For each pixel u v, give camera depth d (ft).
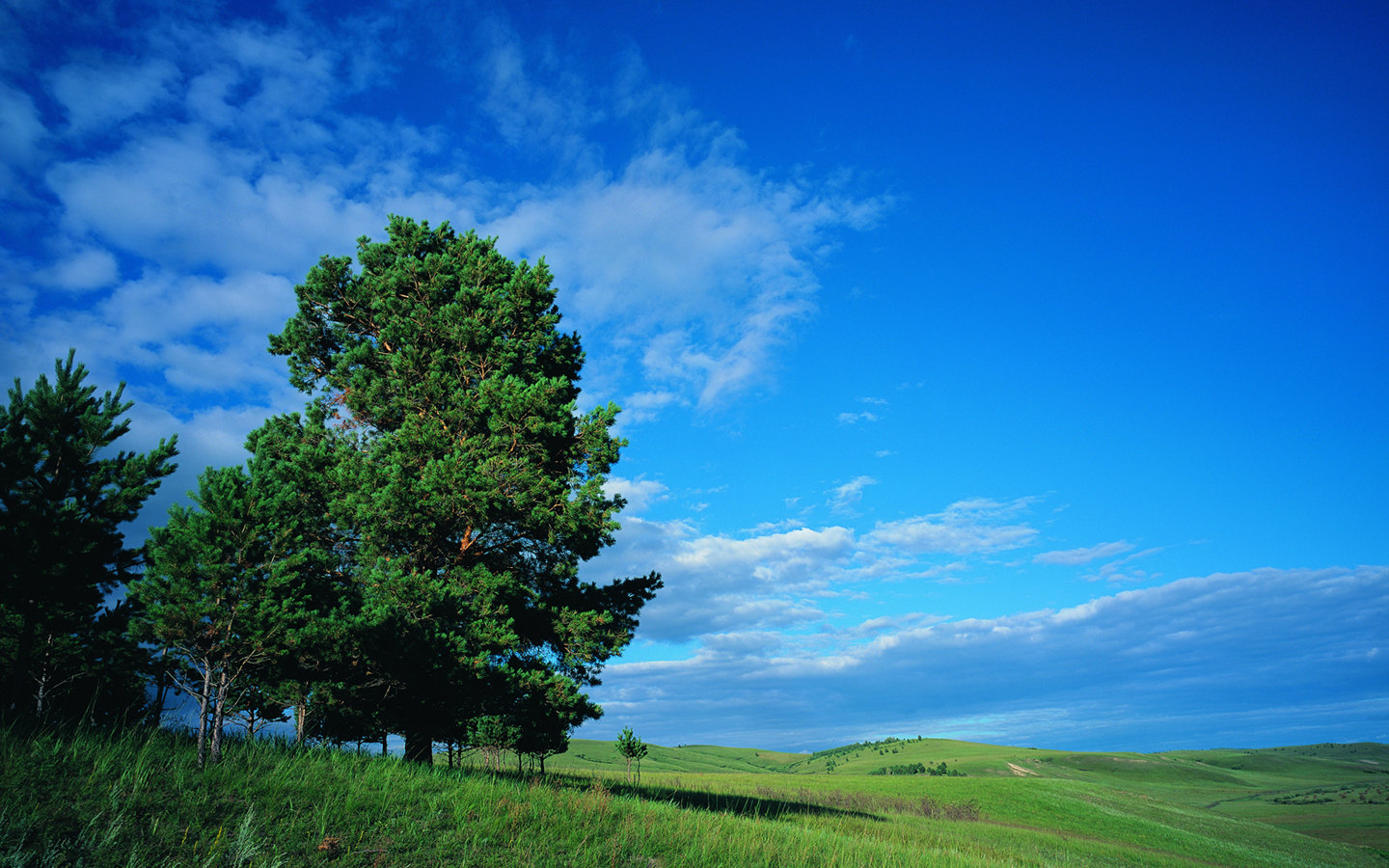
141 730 39.17
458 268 70.59
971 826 138.21
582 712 59.11
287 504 54.13
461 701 53.11
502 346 66.44
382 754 46.03
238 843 23.09
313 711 53.93
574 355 75.15
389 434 62.69
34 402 42.65
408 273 67.92
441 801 32.99
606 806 39.01
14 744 28.25
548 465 66.08
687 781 141.79
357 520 55.16
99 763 28.14
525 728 61.26
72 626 45.42
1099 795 204.85
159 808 25.46
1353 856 153.89
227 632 32.53
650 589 71.72
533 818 33.58
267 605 32.86
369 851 25.70
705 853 33.88
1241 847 150.82
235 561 33.78
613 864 30.04
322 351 71.05
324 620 38.63
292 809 28.12
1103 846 131.34
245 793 28.58
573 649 63.10
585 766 322.14
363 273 71.15
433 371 62.54
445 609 51.67
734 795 97.19
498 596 58.80
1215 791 408.46
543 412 61.67
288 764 34.47
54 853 20.35
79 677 46.88
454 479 54.90
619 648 64.54
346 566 57.67
